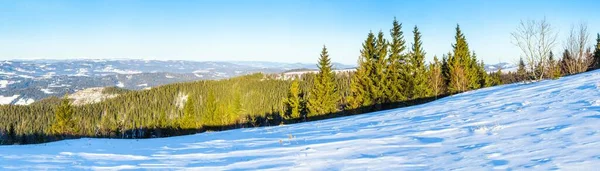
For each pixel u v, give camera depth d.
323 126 17.81
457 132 11.11
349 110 40.75
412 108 22.78
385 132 12.91
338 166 8.08
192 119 69.81
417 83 40.31
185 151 11.87
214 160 9.80
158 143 15.05
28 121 135.12
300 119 46.38
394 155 8.73
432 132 11.66
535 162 6.65
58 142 17.00
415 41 42.97
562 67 47.38
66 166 9.34
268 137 14.71
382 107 39.78
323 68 43.22
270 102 135.38
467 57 49.59
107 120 137.88
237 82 172.12
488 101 19.42
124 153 11.71
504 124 11.38
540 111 12.99
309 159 9.07
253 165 8.84
